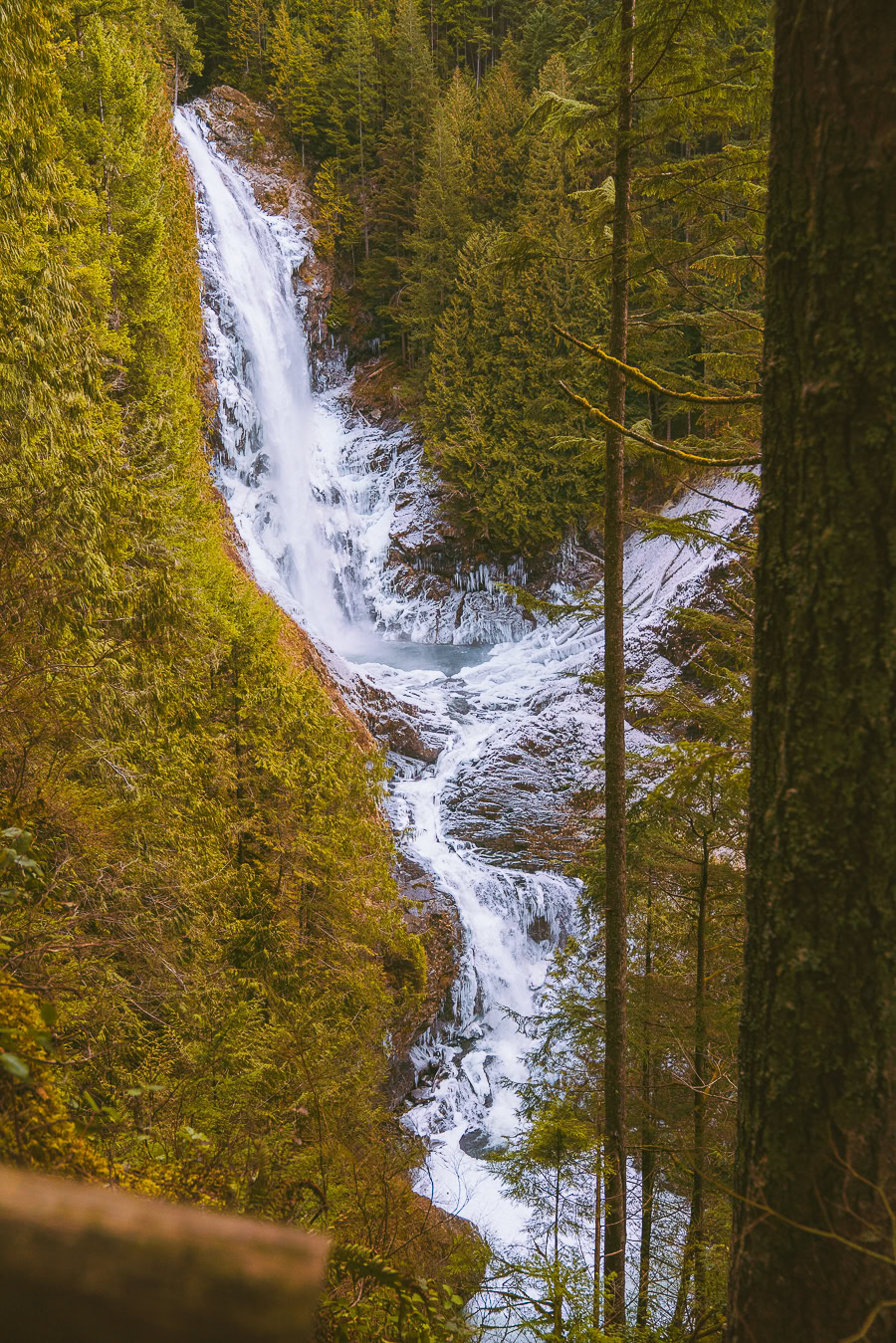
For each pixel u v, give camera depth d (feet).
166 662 36.76
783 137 8.56
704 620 32.07
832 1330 8.12
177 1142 12.78
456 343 146.00
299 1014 34.55
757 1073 8.85
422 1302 12.52
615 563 30.01
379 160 191.31
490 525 143.43
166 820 32.81
